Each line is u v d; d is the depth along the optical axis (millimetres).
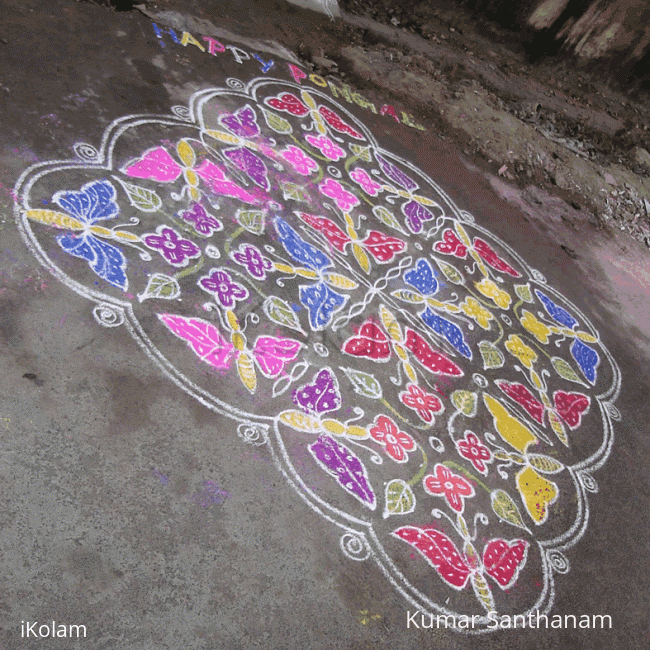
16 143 3766
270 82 5625
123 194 3953
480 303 5219
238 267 4082
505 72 7840
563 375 5133
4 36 4234
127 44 4891
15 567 2457
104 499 2775
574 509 4234
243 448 3299
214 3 5824
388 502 3539
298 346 3941
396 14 7355
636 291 6598
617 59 8352
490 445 4223
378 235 5105
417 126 6422
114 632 2506
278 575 2975
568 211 6945
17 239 3369
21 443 2742
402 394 4133
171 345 3457
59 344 3125
